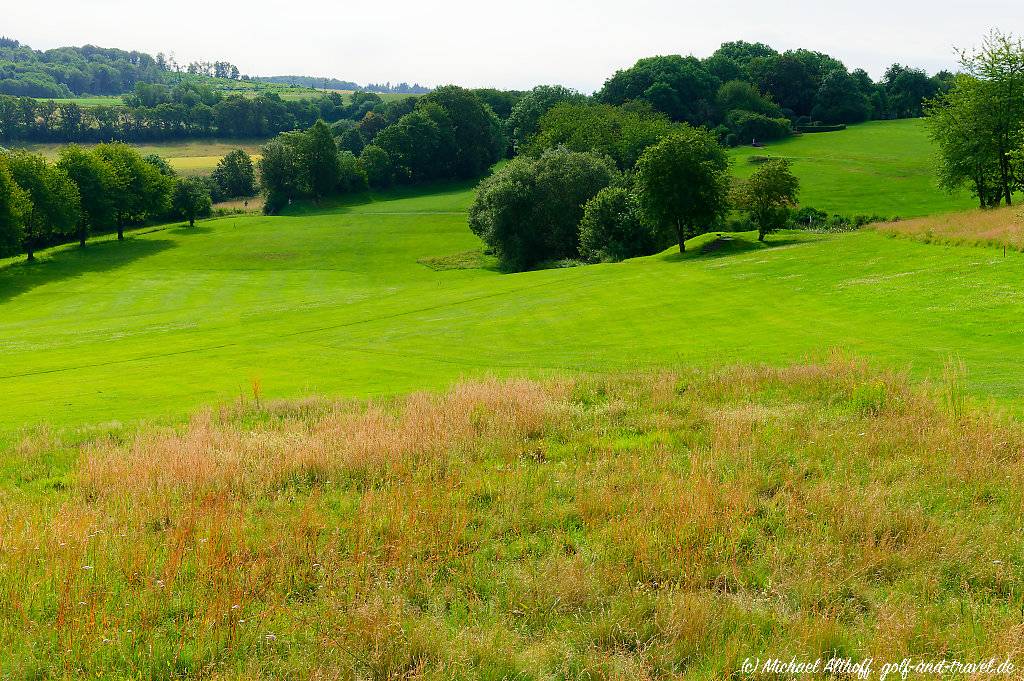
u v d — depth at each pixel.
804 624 7.08
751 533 9.34
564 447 13.55
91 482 12.46
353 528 9.63
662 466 11.96
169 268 81.56
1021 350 20.33
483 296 46.16
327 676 6.48
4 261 82.44
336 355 29.73
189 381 24.98
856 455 12.05
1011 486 10.28
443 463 12.66
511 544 9.34
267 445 13.88
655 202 57.72
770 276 41.06
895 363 19.36
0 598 7.85
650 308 36.00
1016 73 55.06
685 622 7.18
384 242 95.12
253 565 8.51
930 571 8.18
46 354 34.66
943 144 59.38
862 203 86.56
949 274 32.62
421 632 7.06
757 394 16.56
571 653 6.91
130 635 7.17
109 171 93.50
